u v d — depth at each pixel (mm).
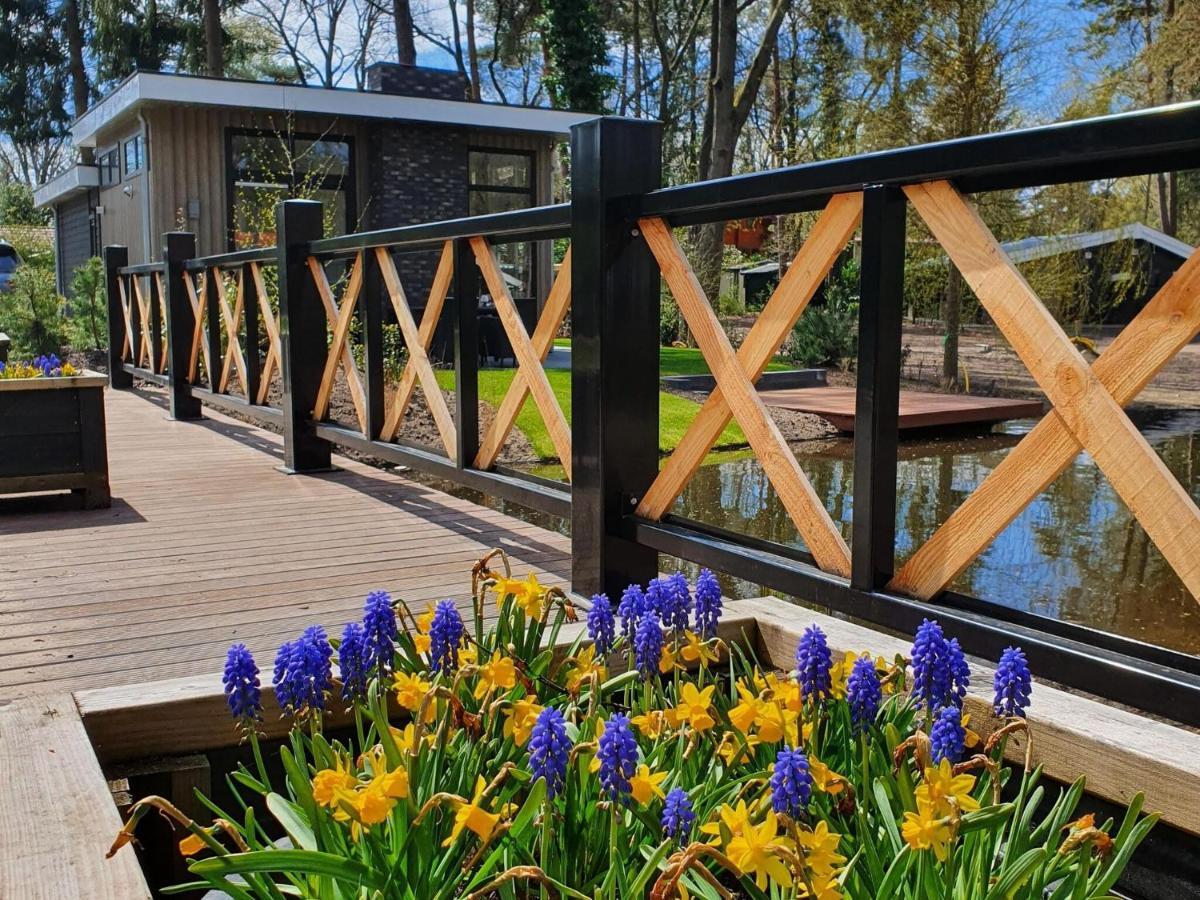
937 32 11047
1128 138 1284
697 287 2176
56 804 1207
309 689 1245
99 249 16266
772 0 18203
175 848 1594
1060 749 1506
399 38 21375
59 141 31297
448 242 3354
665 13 24500
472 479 3162
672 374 9844
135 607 2361
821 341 13406
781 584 1906
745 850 904
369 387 3945
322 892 1054
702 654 1455
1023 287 1486
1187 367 13055
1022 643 1456
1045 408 8547
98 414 3590
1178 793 1362
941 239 1606
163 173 12055
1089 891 1018
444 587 2564
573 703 1418
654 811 1187
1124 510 4762
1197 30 11281
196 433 5789
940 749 1072
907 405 8188
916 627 1629
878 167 1649
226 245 12492
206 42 20422
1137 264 11891
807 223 15133
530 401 7535
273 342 4988
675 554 2197
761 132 23516
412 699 1283
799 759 962
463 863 1121
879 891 997
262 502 3766
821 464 6125
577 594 2475
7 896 1011
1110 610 3232
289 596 2467
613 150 2305
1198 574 1297
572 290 2434
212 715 1629
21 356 11711
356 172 13219
